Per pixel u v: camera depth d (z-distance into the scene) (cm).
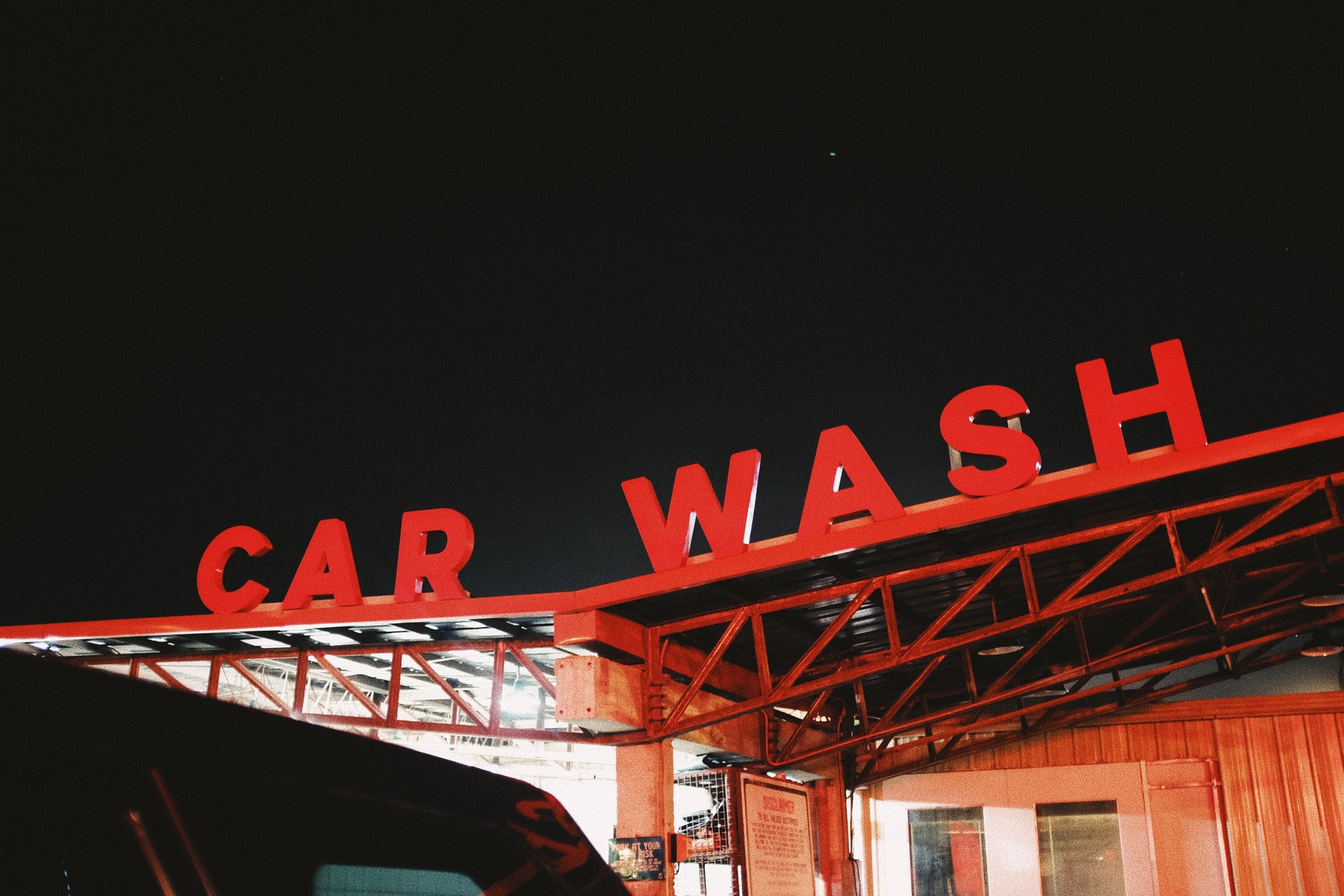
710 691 1255
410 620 1038
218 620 1102
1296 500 864
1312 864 1355
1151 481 856
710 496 998
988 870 1527
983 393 927
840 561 989
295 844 113
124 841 97
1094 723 1531
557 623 1019
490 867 135
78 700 95
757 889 1240
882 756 1617
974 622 1294
